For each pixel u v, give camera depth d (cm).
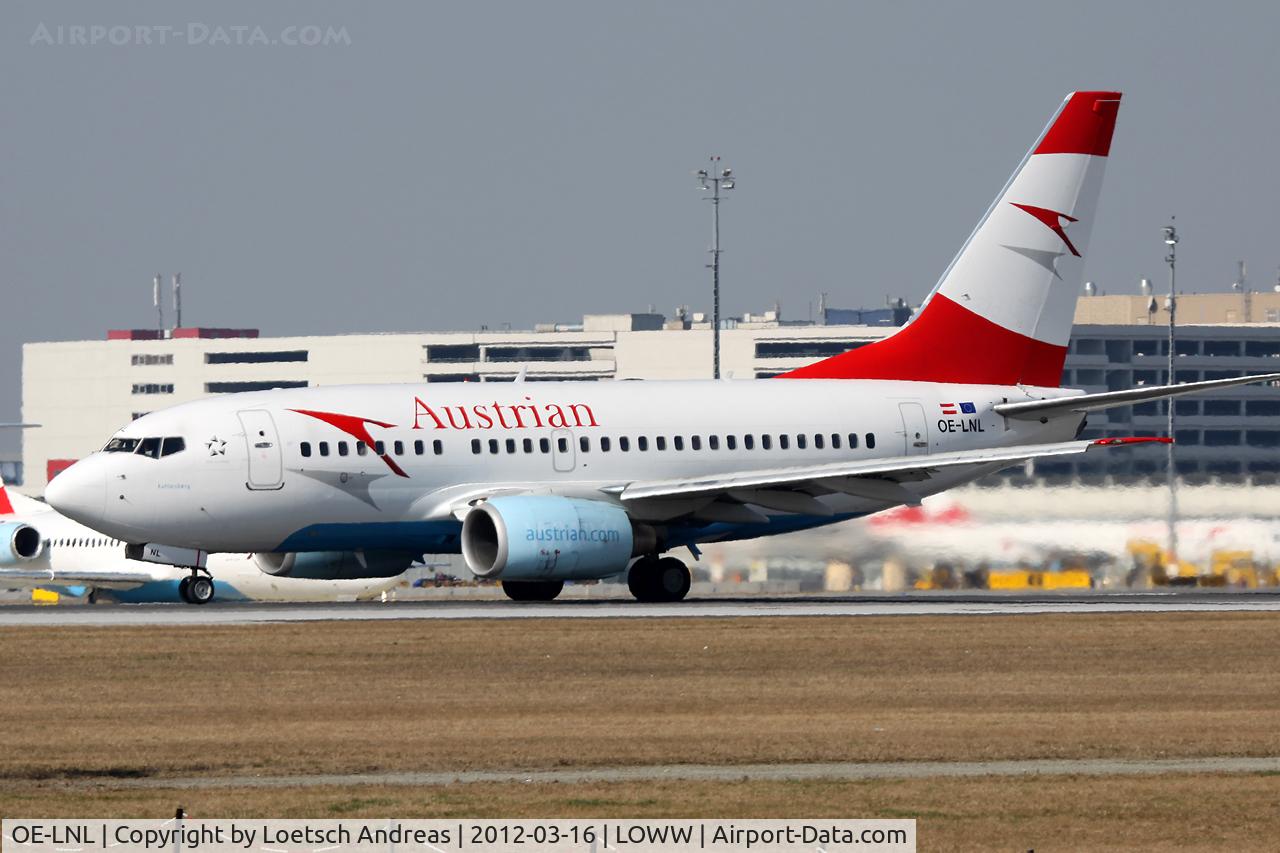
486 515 17988
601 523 17762
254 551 17938
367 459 17862
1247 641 14325
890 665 12794
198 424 17575
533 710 10688
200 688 11631
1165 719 10300
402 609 17338
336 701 11050
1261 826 7438
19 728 10006
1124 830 7369
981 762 8912
